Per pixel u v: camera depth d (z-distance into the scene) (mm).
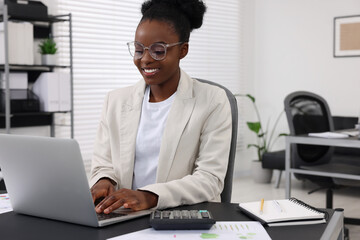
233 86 5703
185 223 1008
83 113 4203
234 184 5168
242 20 5781
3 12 3248
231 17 5668
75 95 4164
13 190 1146
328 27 5258
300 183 5133
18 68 3574
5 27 3229
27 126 3682
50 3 3961
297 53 5512
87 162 4238
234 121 1539
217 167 1379
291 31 5551
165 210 1196
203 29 5355
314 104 3520
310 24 5395
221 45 5559
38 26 3775
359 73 5062
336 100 5238
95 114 4312
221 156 1401
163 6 1356
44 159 1032
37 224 1082
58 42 4020
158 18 1320
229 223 1070
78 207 1038
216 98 1455
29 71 3664
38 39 3795
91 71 4289
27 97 3461
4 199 1349
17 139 1063
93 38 4266
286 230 1021
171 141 1426
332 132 3330
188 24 1398
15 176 1119
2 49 3316
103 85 4379
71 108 3648
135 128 1488
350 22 5094
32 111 3459
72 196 1032
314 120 3498
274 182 5293
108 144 1549
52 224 1080
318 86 5363
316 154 3391
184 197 1241
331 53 5250
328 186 3184
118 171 1490
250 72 5879
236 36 5727
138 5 4648
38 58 3787
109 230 1023
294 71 5547
